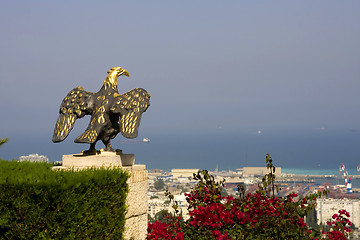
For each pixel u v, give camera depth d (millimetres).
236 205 10445
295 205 9664
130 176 9352
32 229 7266
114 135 10258
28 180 7375
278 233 9328
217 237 8875
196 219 9453
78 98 10203
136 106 9633
